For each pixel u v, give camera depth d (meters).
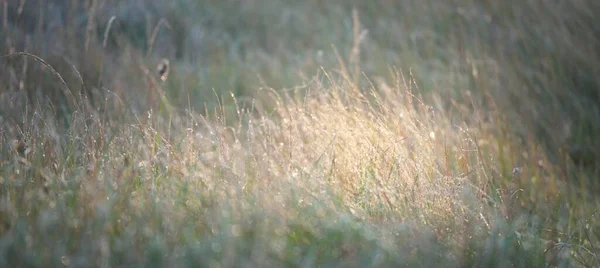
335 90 17.11
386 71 23.61
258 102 20.02
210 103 20.64
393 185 13.23
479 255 11.77
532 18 25.17
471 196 13.30
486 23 25.92
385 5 28.56
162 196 11.88
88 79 19.94
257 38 27.91
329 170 13.61
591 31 23.97
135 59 22.45
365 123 15.39
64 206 10.96
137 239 10.33
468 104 20.91
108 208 10.64
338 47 26.42
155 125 15.48
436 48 25.33
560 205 15.77
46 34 22.25
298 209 11.80
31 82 18.45
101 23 25.30
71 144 13.63
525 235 13.09
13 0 24.22
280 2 29.77
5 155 12.91
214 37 27.28
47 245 9.84
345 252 10.94
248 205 11.70
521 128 19.64
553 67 22.53
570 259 13.22
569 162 18.47
